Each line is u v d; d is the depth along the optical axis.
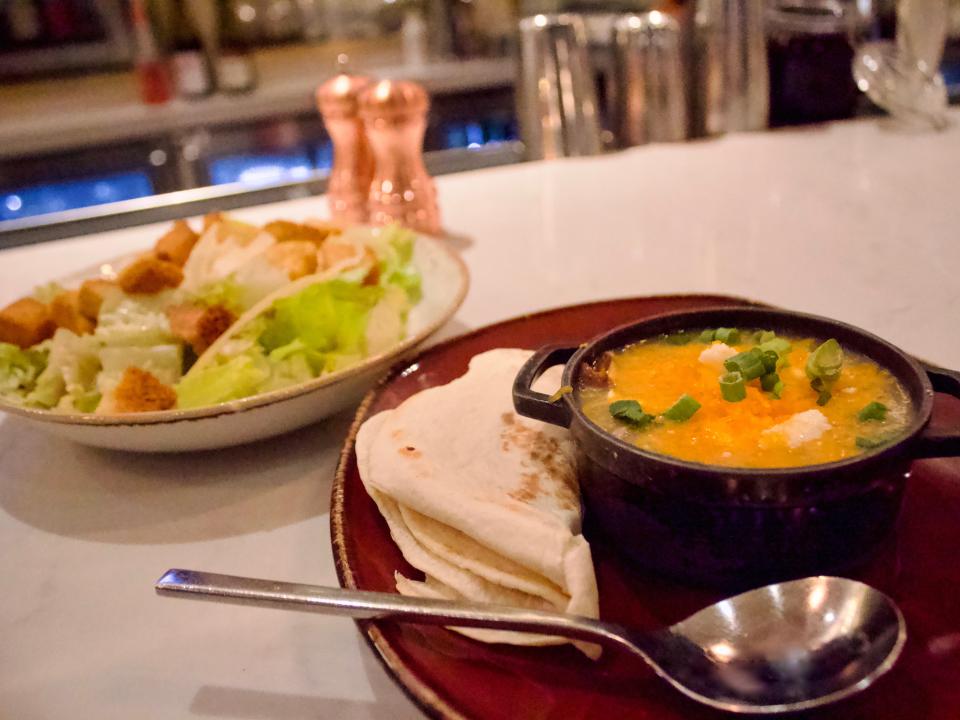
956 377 0.61
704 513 0.57
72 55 3.48
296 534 0.79
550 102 2.01
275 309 1.00
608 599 0.64
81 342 0.98
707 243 1.41
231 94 3.32
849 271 1.25
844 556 0.59
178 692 0.62
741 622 0.55
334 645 0.66
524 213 1.64
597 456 0.61
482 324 1.19
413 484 0.68
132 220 1.97
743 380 0.63
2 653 0.67
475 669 0.56
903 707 0.51
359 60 3.66
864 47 1.99
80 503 0.86
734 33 1.96
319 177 2.14
